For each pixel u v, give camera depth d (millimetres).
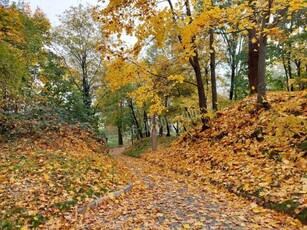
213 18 7895
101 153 13336
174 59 15516
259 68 9742
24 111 13281
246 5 7715
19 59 11797
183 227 4367
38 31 15867
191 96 18922
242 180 6723
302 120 3891
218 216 4789
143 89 14531
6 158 8172
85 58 22344
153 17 8727
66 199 5707
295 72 23359
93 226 4668
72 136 12703
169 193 6730
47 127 12258
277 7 7398
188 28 8289
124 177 8312
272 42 16594
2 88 11453
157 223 4605
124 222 4742
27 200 5461
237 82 20375
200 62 18000
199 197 6258
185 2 9648
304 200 4668
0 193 5730
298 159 6039
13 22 10328
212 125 12766
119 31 8992
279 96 10492
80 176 7039
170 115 21719
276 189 5586
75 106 17719
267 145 7918
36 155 8461
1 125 11422
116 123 33969
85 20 21484
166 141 25156
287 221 4438
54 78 18391
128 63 10188
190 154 11859
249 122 10000
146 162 15586
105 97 27156
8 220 4668
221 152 9742
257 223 4441
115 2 8422
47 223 4793
